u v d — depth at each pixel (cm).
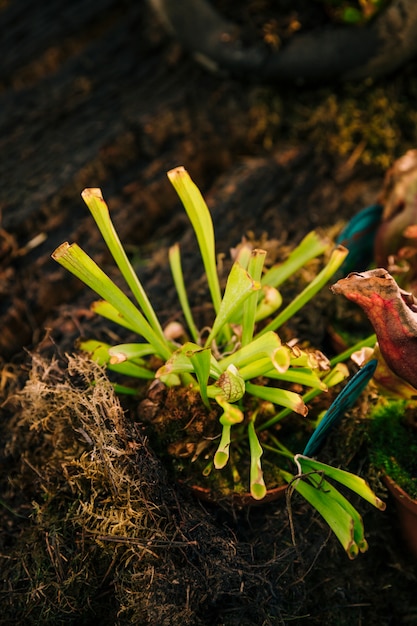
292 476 57
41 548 58
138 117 84
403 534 62
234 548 56
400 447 60
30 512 62
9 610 58
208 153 86
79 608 57
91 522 57
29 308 72
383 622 61
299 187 82
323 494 54
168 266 75
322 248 60
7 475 64
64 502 59
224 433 54
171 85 89
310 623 60
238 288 53
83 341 60
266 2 84
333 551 61
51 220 77
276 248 72
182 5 84
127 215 79
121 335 69
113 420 55
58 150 82
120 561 55
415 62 86
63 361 66
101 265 76
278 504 60
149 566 55
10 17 97
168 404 58
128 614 57
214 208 79
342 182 84
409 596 62
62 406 57
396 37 81
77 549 57
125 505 55
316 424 60
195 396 57
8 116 86
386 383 56
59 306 73
